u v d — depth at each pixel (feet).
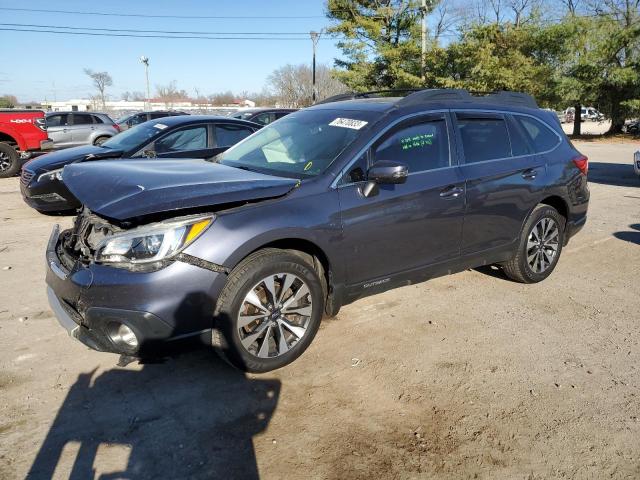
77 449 8.48
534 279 16.10
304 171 11.72
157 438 8.80
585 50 94.63
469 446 8.76
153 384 10.41
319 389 10.33
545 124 16.22
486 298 15.15
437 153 13.15
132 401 9.82
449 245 13.42
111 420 9.25
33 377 10.53
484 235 14.20
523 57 88.79
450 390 10.39
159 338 9.31
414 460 8.41
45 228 22.33
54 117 52.75
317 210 10.82
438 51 91.61
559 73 94.17
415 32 98.89
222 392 10.17
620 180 41.27
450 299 15.02
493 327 13.24
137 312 9.06
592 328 13.30
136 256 9.16
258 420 9.35
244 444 8.71
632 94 95.50
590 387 10.59
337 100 16.14
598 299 15.25
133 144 24.09
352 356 11.62
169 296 9.17
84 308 9.29
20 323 12.93
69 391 10.09
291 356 10.89
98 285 9.11
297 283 10.76
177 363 11.24
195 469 8.11
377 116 12.47
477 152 14.01
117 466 8.13
